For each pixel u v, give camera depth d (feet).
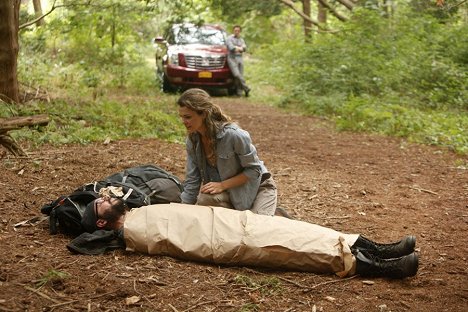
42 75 44.16
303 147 32.30
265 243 13.53
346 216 19.51
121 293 12.30
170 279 13.14
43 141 26.73
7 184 20.06
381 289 13.28
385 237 17.52
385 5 55.06
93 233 14.57
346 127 38.47
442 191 23.40
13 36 30.58
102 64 61.11
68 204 15.47
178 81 56.49
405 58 48.49
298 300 12.62
